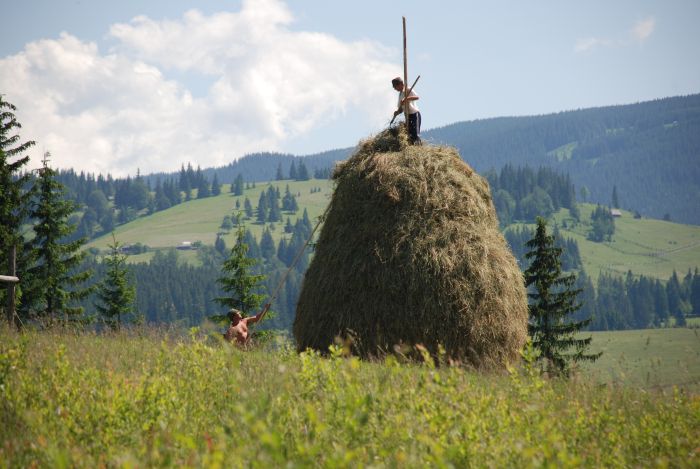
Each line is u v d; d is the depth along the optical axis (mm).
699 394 18125
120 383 15492
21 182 83438
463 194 34219
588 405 18047
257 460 10633
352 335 32250
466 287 31984
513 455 12695
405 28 38250
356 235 33562
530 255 80875
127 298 110750
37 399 14461
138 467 10969
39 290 86312
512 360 32750
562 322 79938
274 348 33094
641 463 14188
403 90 37906
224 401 15578
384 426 13320
